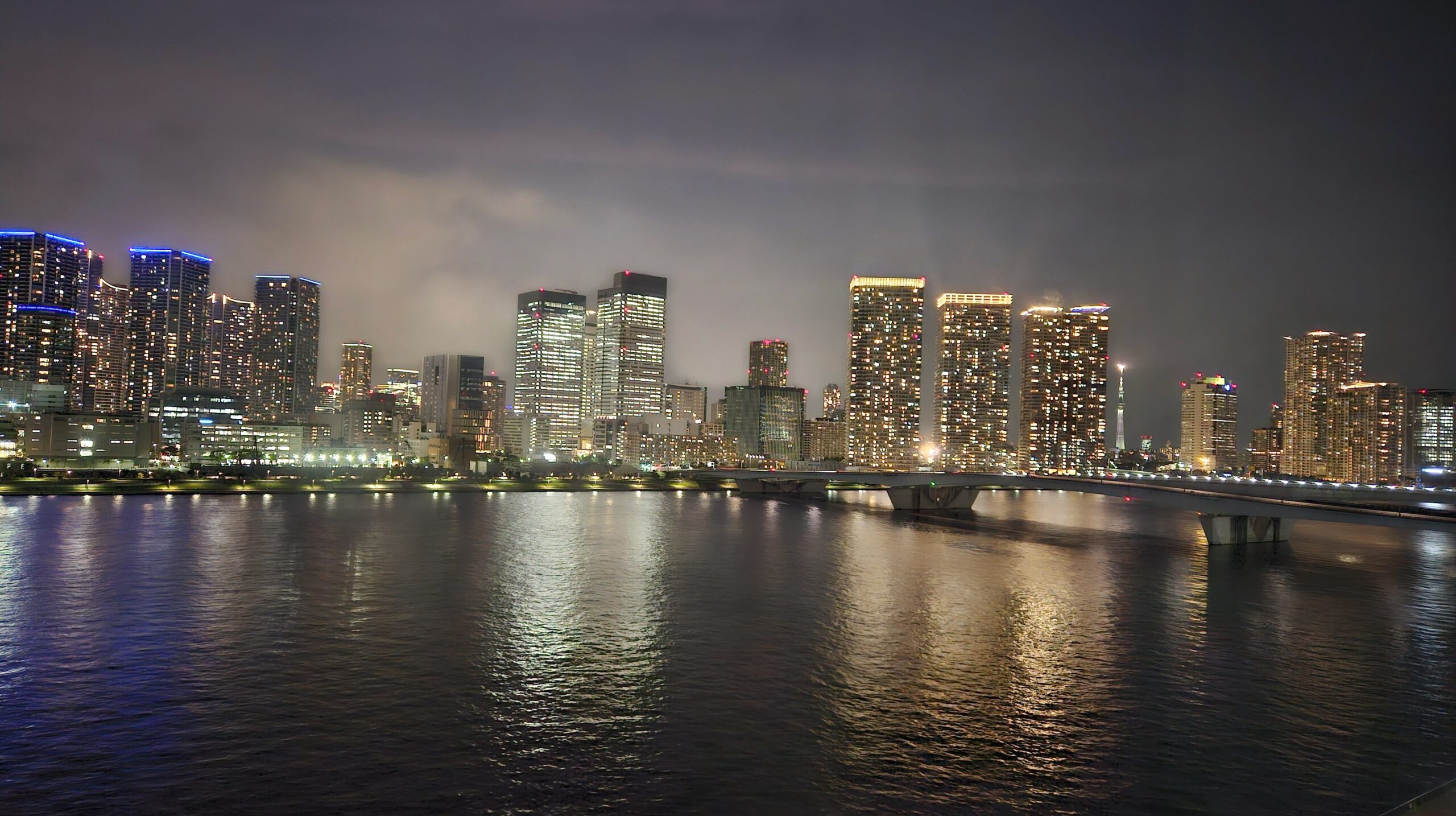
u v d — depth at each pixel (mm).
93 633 101750
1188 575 158625
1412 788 63094
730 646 99562
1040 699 81562
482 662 91562
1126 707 79750
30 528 197500
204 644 96875
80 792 59875
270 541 184250
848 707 78688
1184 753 68875
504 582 140250
